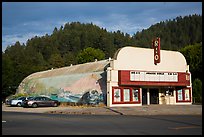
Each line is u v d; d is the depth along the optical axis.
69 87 47.91
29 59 100.38
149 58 42.78
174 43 175.12
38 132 14.46
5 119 22.36
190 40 171.75
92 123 18.72
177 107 36.88
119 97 40.03
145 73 41.69
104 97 41.22
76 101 45.50
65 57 114.06
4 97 68.62
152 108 35.00
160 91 44.88
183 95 46.16
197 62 60.88
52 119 22.11
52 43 149.25
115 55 40.53
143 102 43.03
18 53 114.31
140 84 40.97
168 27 195.50
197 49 62.22
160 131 14.56
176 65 45.28
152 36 185.62
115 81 39.94
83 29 183.50
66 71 53.31
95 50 90.62
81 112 30.69
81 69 49.78
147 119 21.62
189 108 34.75
